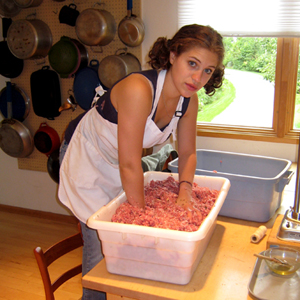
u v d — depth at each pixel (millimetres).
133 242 883
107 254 927
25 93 2832
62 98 2732
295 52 2254
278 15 2113
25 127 2852
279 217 1200
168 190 1226
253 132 2479
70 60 2439
